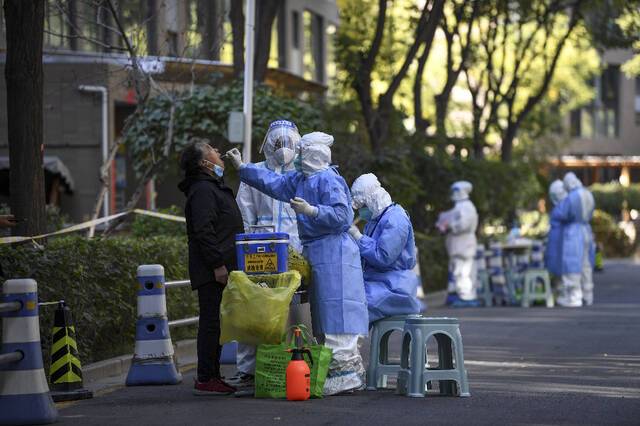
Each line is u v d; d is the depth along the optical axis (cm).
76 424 1819
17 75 2478
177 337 3095
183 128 4203
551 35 7625
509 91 7194
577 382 2322
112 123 5656
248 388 2194
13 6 2464
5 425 1803
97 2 3528
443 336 2152
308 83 6397
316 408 1953
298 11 8000
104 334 2738
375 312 2220
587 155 14588
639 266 9600
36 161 2497
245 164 2181
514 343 3203
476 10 6216
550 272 5106
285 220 2445
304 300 2162
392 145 5338
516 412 1909
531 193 7056
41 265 2312
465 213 5022
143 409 1973
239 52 4450
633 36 6850
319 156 2109
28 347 1819
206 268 2152
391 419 1834
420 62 5991
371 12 6481
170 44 4222
